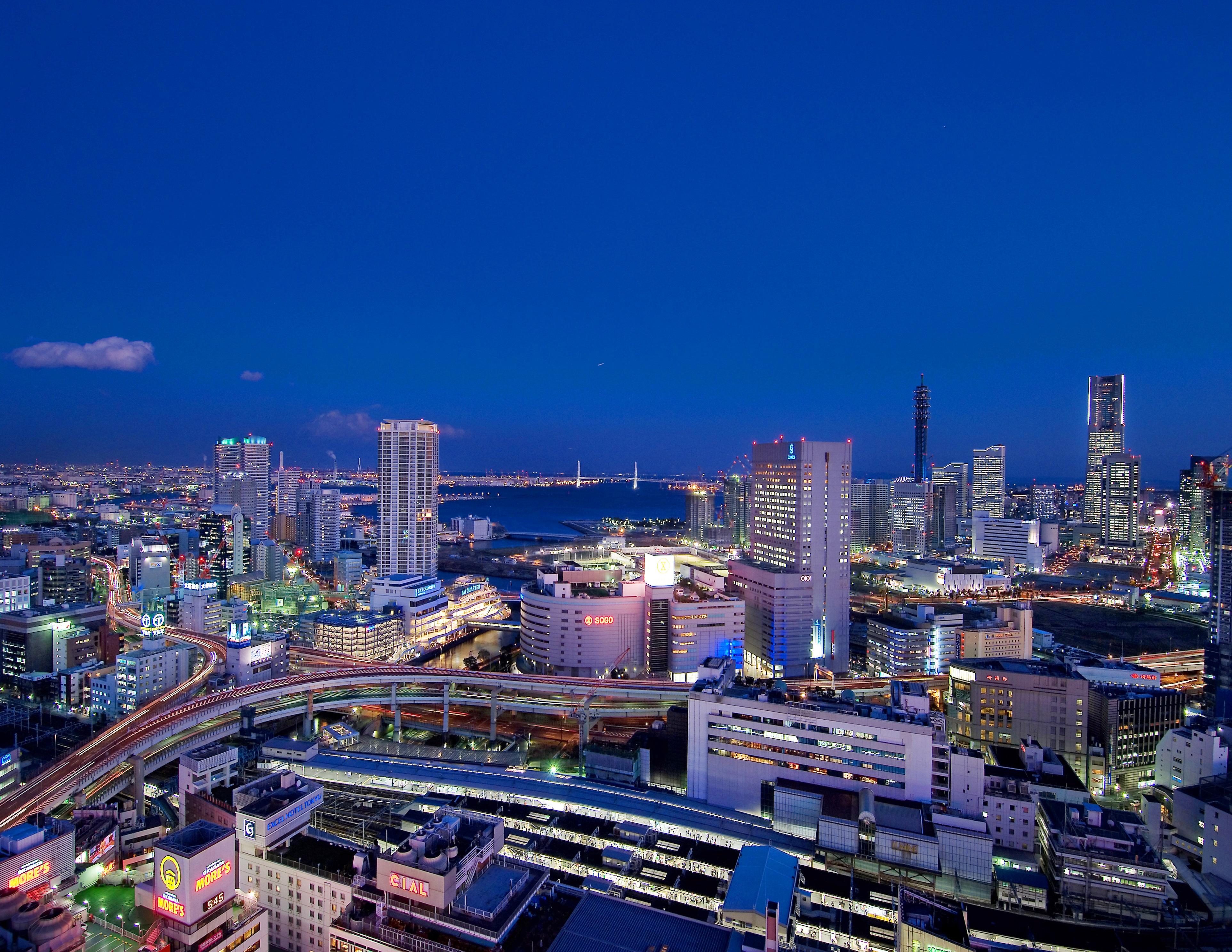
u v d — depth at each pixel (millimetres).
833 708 192000
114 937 123438
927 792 176750
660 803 190125
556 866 158375
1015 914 138125
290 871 128000
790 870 137875
